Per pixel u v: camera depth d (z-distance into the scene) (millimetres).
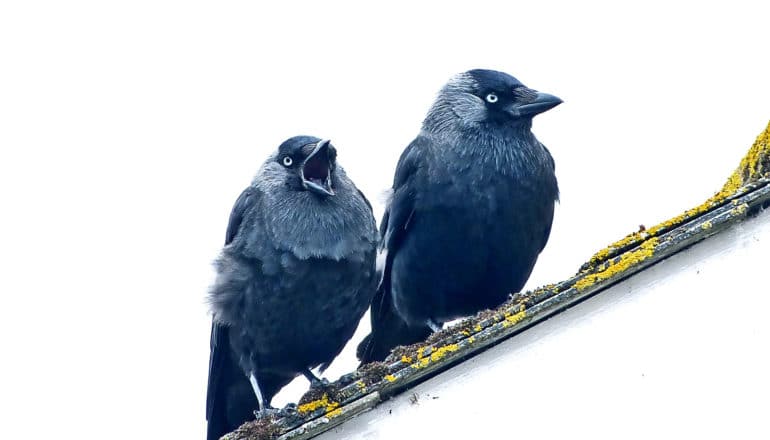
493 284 16516
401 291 16703
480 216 16141
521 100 16484
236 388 15648
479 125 16484
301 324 14953
